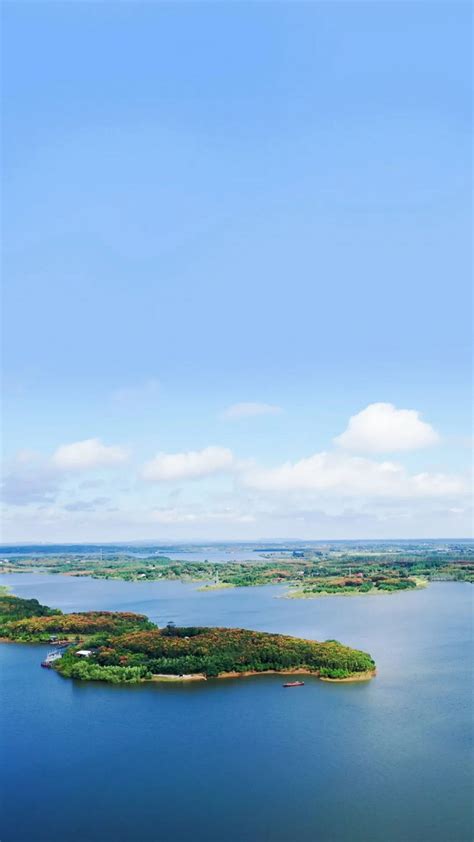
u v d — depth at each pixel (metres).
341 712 165.25
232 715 164.12
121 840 106.69
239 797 120.69
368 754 138.50
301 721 158.75
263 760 136.50
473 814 113.44
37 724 159.88
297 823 110.69
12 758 139.88
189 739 148.50
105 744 146.75
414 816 112.81
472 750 140.38
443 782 125.50
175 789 124.31
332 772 130.12
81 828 110.69
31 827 111.19
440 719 159.38
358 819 111.75
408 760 135.62
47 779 129.50
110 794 122.69
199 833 108.06
